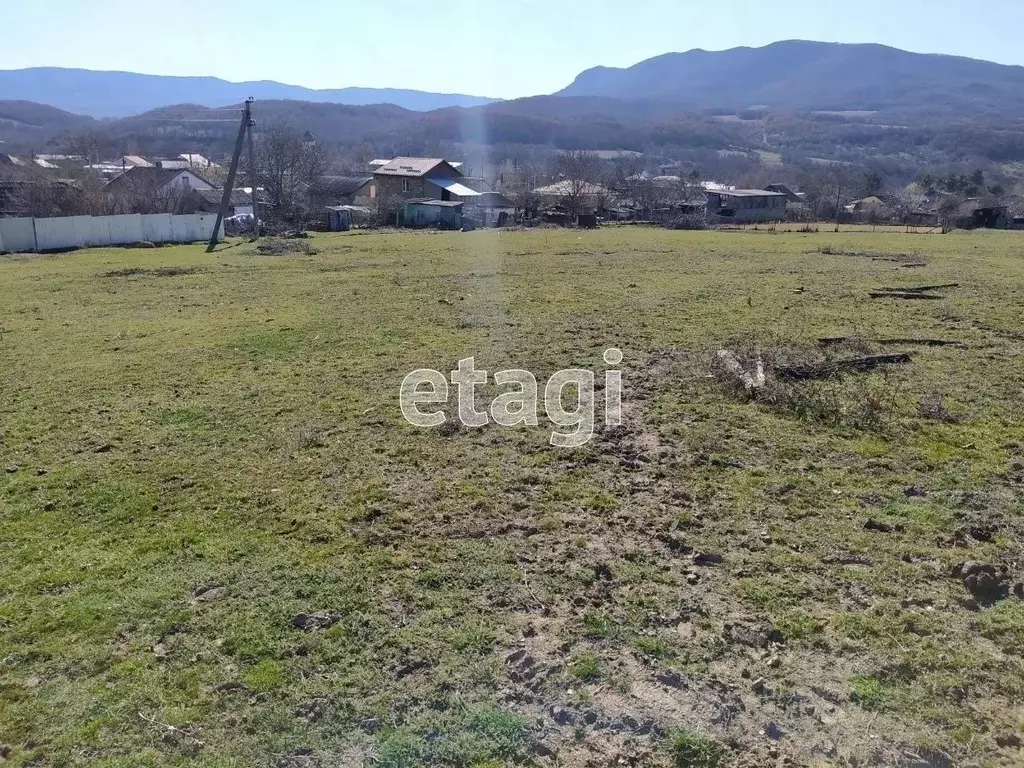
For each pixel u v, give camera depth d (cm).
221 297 1617
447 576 436
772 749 298
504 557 458
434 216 4644
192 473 607
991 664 345
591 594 416
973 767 286
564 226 4534
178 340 1158
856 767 287
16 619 399
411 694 334
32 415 783
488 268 2127
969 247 2769
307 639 375
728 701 326
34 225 2795
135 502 552
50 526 515
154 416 765
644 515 516
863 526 490
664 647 365
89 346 1131
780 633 374
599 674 346
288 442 677
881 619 382
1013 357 967
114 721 321
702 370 898
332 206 4703
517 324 1254
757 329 1180
